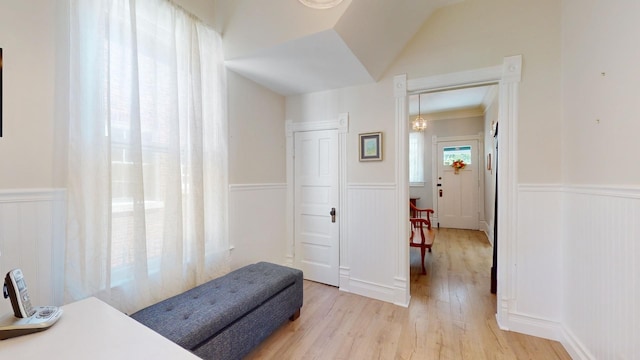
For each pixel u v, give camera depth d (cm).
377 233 286
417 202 671
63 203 150
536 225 216
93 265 157
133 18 172
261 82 296
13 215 134
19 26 135
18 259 135
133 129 173
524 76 221
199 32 229
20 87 136
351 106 303
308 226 340
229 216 264
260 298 193
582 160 181
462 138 631
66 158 150
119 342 84
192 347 145
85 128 156
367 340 212
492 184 479
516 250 222
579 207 184
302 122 338
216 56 242
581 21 182
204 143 234
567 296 199
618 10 146
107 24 160
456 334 219
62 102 149
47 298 144
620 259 144
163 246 195
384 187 281
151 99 190
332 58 236
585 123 178
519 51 223
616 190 147
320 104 325
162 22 196
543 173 214
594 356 166
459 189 636
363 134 294
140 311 164
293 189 348
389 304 272
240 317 178
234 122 270
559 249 209
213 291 194
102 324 96
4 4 131
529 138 219
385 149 281
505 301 226
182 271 203
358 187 298
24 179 137
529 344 205
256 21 225
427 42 260
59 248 149
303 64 248
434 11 255
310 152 337
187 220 214
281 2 212
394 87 275
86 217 156
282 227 345
